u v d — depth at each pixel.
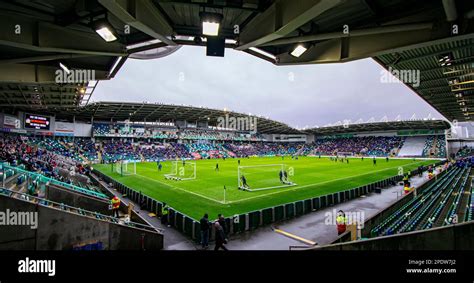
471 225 6.81
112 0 4.50
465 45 13.55
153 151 64.88
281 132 99.44
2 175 12.55
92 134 58.28
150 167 43.06
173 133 72.06
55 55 9.30
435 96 27.45
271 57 9.48
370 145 78.56
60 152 45.53
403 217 12.41
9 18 6.63
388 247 6.54
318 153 85.25
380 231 10.95
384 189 22.55
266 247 10.05
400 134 76.81
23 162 20.88
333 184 24.67
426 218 12.73
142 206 15.73
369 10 6.43
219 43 7.24
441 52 14.30
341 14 6.70
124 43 8.27
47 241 7.98
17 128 40.88
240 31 7.58
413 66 17.70
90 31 7.77
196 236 10.69
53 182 15.50
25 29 6.86
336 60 8.39
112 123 62.50
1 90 25.02
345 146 83.75
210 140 84.00
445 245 6.60
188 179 28.33
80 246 8.59
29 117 43.34
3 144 30.78
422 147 67.38
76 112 50.62
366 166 42.59
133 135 64.75
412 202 15.80
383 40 7.55
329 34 6.91
